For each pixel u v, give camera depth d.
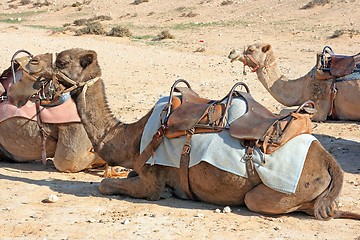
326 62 12.48
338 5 34.78
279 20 34.06
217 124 6.25
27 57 8.51
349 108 12.22
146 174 6.65
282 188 5.82
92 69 7.42
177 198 6.91
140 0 47.41
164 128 6.44
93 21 42.00
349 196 7.13
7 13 50.47
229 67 21.89
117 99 15.68
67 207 6.58
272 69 12.77
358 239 5.41
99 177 8.30
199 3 43.62
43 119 8.09
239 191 6.17
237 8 39.69
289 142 5.97
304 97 12.59
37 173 8.35
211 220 6.03
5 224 5.95
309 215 6.19
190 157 6.26
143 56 24.64
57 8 50.50
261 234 5.59
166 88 17.55
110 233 5.63
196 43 29.44
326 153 5.96
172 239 5.46
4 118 8.28
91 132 7.20
